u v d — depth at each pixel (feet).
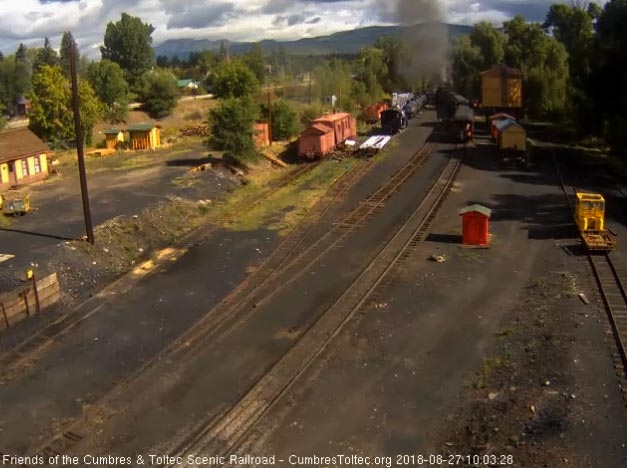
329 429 40.45
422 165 131.64
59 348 53.42
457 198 102.68
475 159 138.00
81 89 164.66
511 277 66.90
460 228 85.25
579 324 52.49
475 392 44.16
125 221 86.02
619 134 124.47
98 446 39.52
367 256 74.95
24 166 115.44
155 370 49.14
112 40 322.96
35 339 55.11
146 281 69.10
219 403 44.16
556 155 141.90
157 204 95.45
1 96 261.03
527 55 252.83
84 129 166.61
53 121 161.27
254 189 112.98
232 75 208.03
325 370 48.08
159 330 56.65
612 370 44.73
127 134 170.30
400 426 40.60
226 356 51.08
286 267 71.97
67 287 66.03
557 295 59.77
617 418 38.70
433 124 198.90
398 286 64.85
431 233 83.46
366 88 273.13
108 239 79.46
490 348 50.70
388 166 131.64
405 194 105.70
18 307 58.08
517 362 47.37
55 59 384.06
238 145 125.70
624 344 48.52
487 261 72.08
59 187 112.06
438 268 69.97
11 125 204.33
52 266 68.59
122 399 45.09
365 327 55.31
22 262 68.74
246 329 56.03
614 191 104.68
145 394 45.68
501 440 37.63
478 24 282.97
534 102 204.54
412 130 186.39
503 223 87.30
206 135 181.57
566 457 34.99
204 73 436.35
